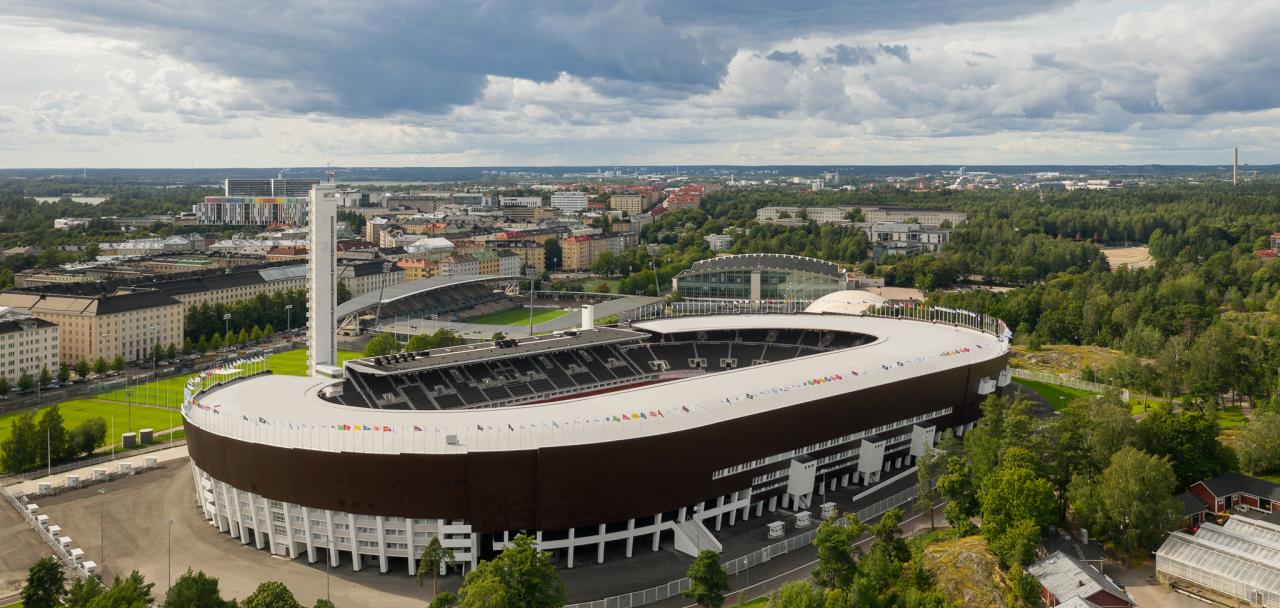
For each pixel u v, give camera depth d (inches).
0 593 6565.0
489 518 7066.9
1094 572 6200.8
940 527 7824.8
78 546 7490.2
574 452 7086.6
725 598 6648.6
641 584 6929.1
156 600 6510.8
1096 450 7716.5
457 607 5900.6
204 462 7696.9
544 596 5920.3
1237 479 7696.9
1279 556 6392.7
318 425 7416.3
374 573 7116.1
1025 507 6761.8
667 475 7504.9
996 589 6225.4
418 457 6919.3
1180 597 6294.3
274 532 7401.6
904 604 6107.3
